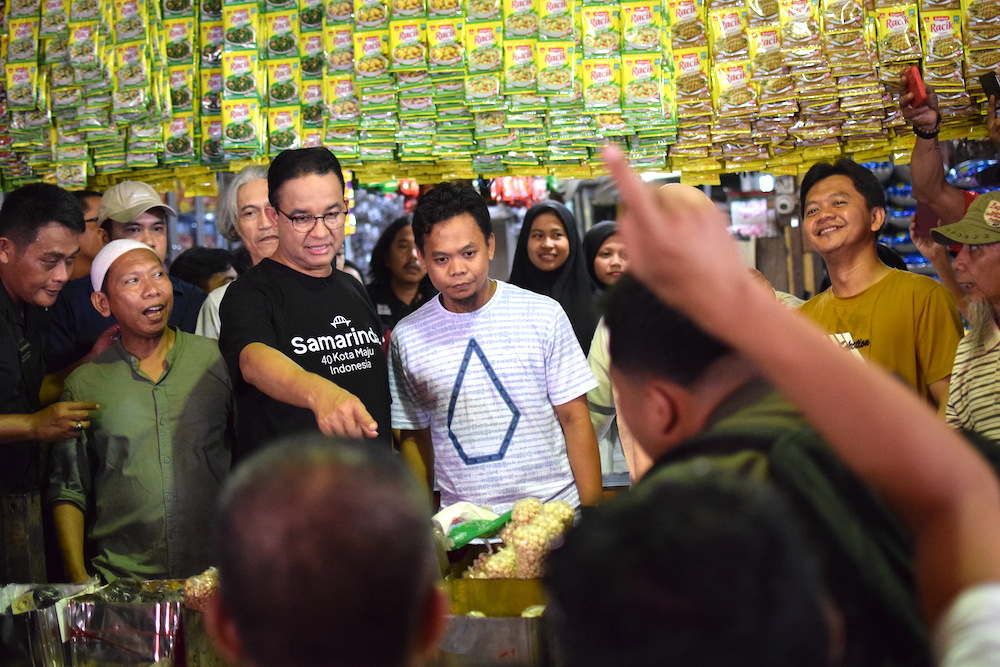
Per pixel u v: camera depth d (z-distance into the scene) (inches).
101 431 97.5
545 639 62.6
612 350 35.8
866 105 112.0
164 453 97.4
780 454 31.6
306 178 88.2
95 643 72.7
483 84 113.3
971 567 26.5
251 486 27.0
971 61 109.7
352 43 117.6
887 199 155.1
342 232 91.5
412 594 26.4
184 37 121.7
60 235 103.0
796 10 111.6
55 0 122.6
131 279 96.8
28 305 107.9
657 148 118.3
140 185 128.3
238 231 123.4
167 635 72.0
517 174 122.5
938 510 27.6
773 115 114.3
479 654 62.8
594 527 24.8
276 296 89.5
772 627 22.6
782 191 150.6
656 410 34.9
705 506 24.0
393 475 27.7
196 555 98.0
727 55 114.0
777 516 24.2
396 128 117.4
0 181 129.7
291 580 25.3
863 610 30.5
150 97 121.3
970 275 85.7
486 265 91.2
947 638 25.8
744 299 26.3
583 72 114.0
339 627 25.4
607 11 113.8
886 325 96.0
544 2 112.7
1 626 72.1
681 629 22.7
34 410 105.9
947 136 115.9
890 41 110.3
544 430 91.5
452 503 92.4
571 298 135.6
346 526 25.7
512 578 66.9
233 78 119.1
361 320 94.0
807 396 27.2
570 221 135.1
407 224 156.8
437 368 91.9
